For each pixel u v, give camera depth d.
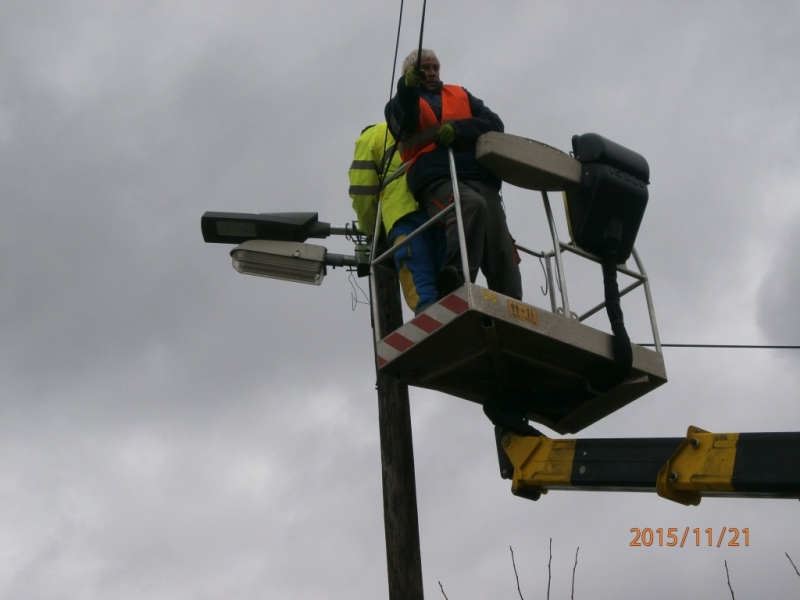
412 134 7.09
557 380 6.89
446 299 6.31
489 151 6.71
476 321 6.24
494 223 6.93
